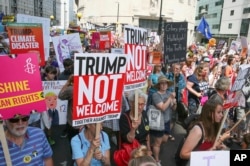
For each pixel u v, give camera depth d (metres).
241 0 64.44
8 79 2.11
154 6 56.34
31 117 4.34
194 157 2.00
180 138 5.75
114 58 2.49
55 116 5.14
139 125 3.38
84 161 2.45
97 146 2.46
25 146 2.33
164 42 5.23
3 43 8.06
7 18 19.31
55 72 5.17
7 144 2.19
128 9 55.28
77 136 2.70
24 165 2.31
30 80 2.21
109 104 2.54
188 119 3.33
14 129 2.18
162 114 4.19
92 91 2.41
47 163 2.57
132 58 3.19
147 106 4.30
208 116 2.67
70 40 7.48
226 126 4.57
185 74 7.40
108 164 2.78
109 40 11.01
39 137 2.44
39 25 5.19
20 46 5.04
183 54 5.63
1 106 2.09
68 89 4.04
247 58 10.04
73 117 2.34
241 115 5.34
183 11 60.91
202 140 2.67
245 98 5.62
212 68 9.54
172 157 4.89
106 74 2.47
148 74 6.57
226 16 71.62
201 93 5.65
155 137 4.23
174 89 5.36
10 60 2.11
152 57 6.11
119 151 3.10
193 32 65.50
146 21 57.62
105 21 56.47
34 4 108.88
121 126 3.19
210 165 2.04
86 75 2.35
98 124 2.48
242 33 64.75
